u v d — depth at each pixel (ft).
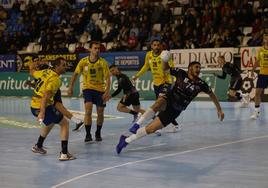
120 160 27.09
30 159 27.78
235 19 69.97
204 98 64.23
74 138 35.24
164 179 22.44
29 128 41.68
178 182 21.83
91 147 31.45
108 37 78.18
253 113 45.78
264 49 43.68
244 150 29.45
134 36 74.13
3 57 81.97
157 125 28.19
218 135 35.53
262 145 31.01
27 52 84.07
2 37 87.66
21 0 96.99
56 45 78.59
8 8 99.86
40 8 89.20
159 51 37.14
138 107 41.19
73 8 91.09
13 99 72.54
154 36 72.02
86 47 79.92
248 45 65.51
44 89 26.22
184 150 29.81
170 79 37.40
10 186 21.59
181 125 41.29
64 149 27.32
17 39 86.38
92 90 32.99
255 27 67.00
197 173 23.56
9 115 51.78
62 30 80.74
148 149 30.40
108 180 22.39
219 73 64.18
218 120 44.21
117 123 43.34
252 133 36.17
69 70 75.46
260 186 20.90
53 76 26.58
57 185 21.59
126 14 78.54
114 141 33.71
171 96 28.09
